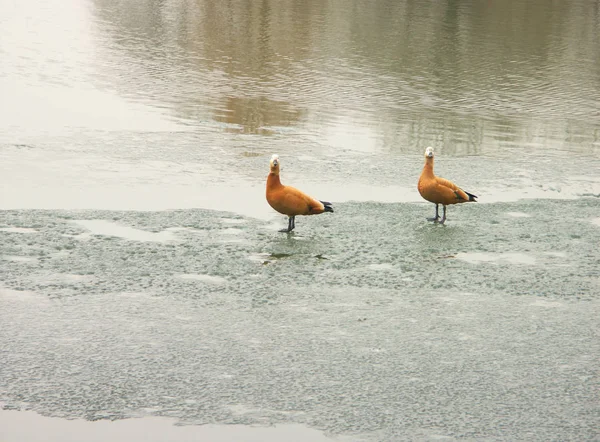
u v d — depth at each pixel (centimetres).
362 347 949
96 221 1361
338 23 3978
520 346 964
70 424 780
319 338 970
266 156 1873
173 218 1395
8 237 1262
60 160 1756
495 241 1348
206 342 951
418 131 2200
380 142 2059
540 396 848
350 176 1741
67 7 4322
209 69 2922
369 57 3228
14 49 3109
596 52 3531
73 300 1053
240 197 1552
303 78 2833
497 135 2200
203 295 1086
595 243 1356
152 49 3256
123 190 1566
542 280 1182
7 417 789
